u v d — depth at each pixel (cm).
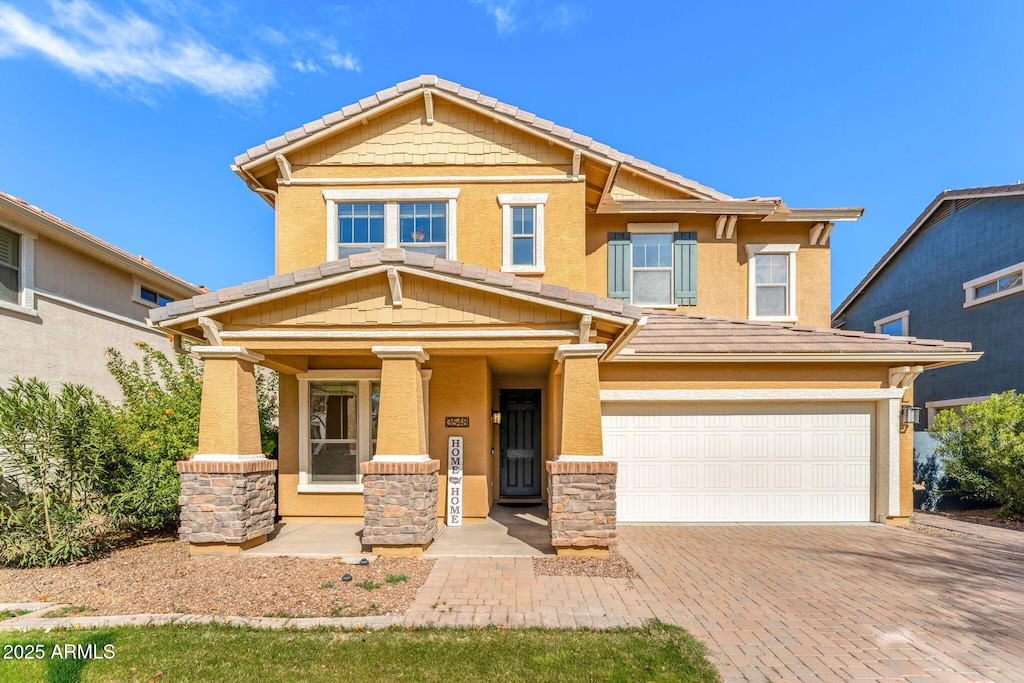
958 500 1203
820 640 512
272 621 539
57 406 817
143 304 1491
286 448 1041
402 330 806
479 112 1063
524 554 777
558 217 1061
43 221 1101
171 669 452
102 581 681
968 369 1602
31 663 461
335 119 1042
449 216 1062
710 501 1024
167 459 921
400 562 739
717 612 575
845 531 953
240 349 804
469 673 446
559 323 794
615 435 1031
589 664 460
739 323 1127
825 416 1032
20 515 742
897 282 1953
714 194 1297
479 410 1027
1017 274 1445
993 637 523
